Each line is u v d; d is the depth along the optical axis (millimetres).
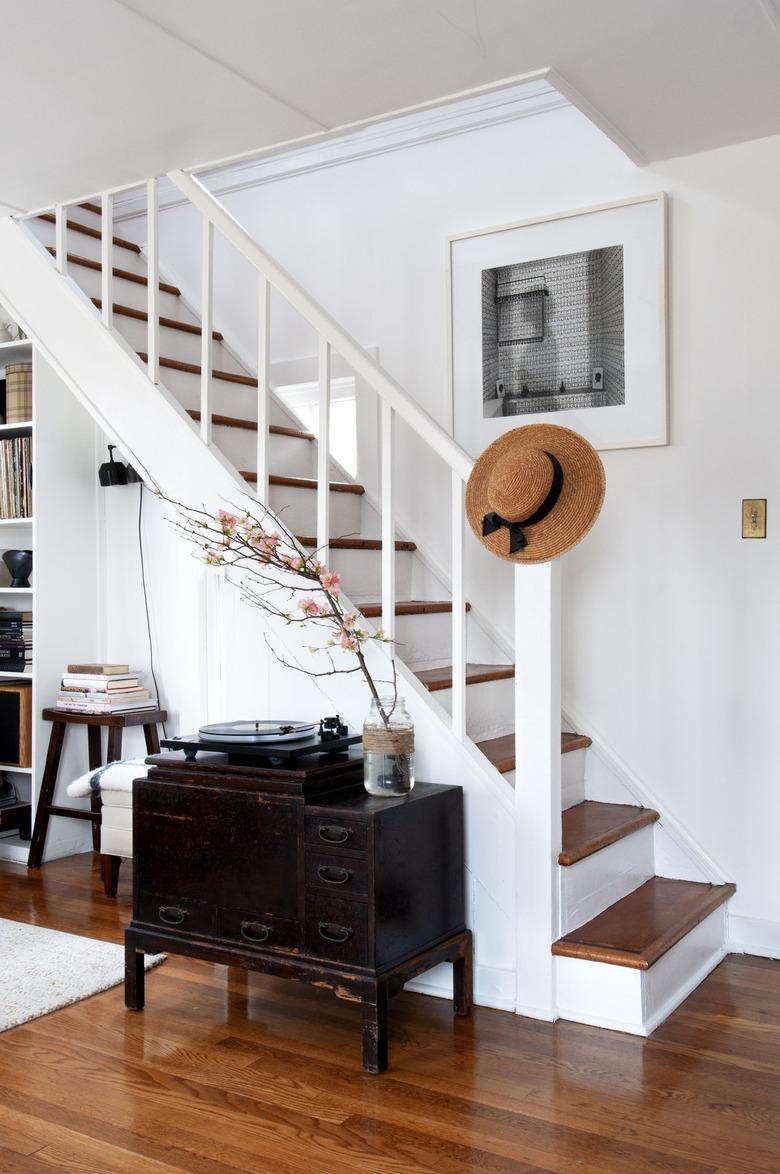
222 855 2752
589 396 3645
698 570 3449
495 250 3852
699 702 3451
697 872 3441
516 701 2865
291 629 3246
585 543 3648
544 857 2820
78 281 4000
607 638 3613
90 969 3115
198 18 2461
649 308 3518
